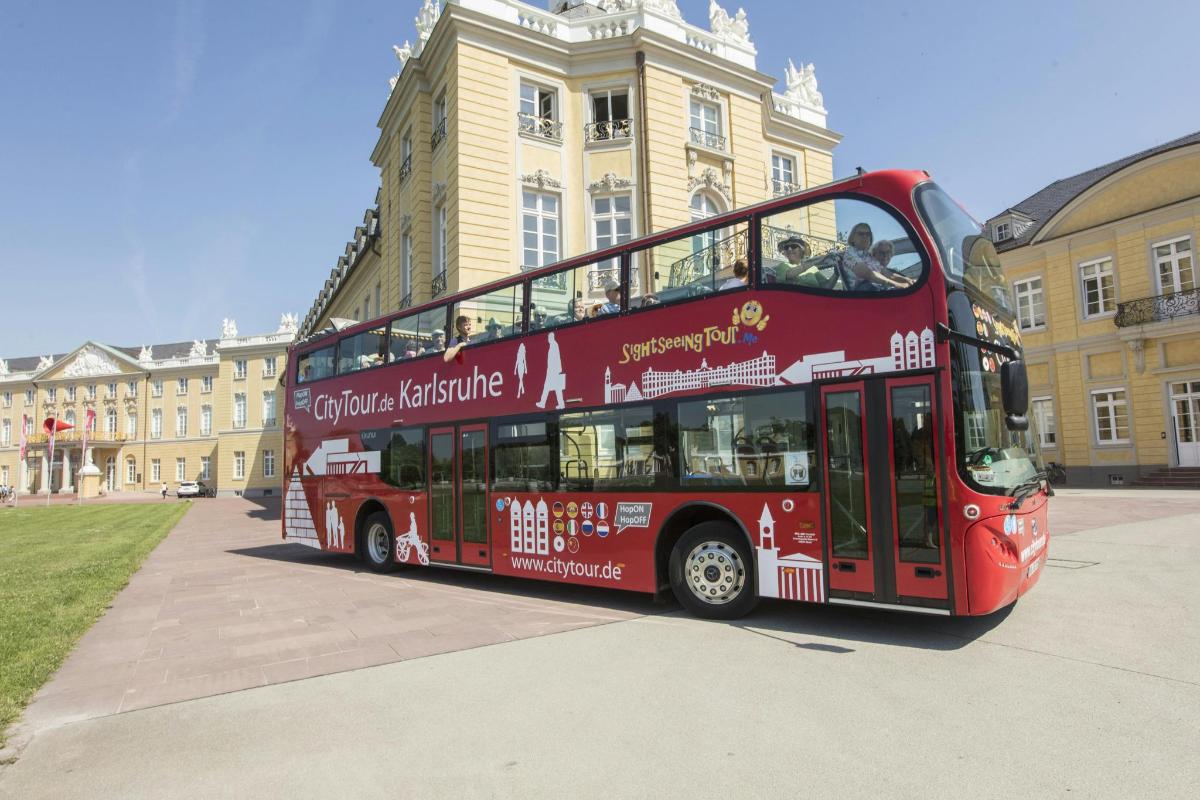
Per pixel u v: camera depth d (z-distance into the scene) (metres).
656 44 20.33
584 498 8.32
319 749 4.20
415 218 21.34
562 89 20.44
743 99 22.27
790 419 6.67
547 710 4.71
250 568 12.65
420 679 5.49
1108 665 5.29
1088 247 27.39
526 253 19.48
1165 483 23.92
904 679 5.11
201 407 71.19
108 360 74.56
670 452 7.54
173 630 7.46
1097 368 26.97
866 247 6.39
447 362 10.38
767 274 7.01
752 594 6.92
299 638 6.93
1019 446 6.48
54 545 16.80
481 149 18.95
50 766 4.07
